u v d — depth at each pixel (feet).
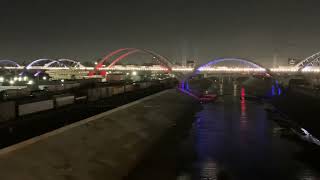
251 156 99.91
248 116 195.93
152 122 140.97
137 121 128.98
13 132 86.22
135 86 272.10
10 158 54.75
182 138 125.29
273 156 100.07
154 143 114.32
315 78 443.73
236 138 127.75
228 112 214.48
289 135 135.54
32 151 60.75
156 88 312.50
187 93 314.14
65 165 65.36
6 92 146.00
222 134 135.03
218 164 90.17
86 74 495.41
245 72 542.98
